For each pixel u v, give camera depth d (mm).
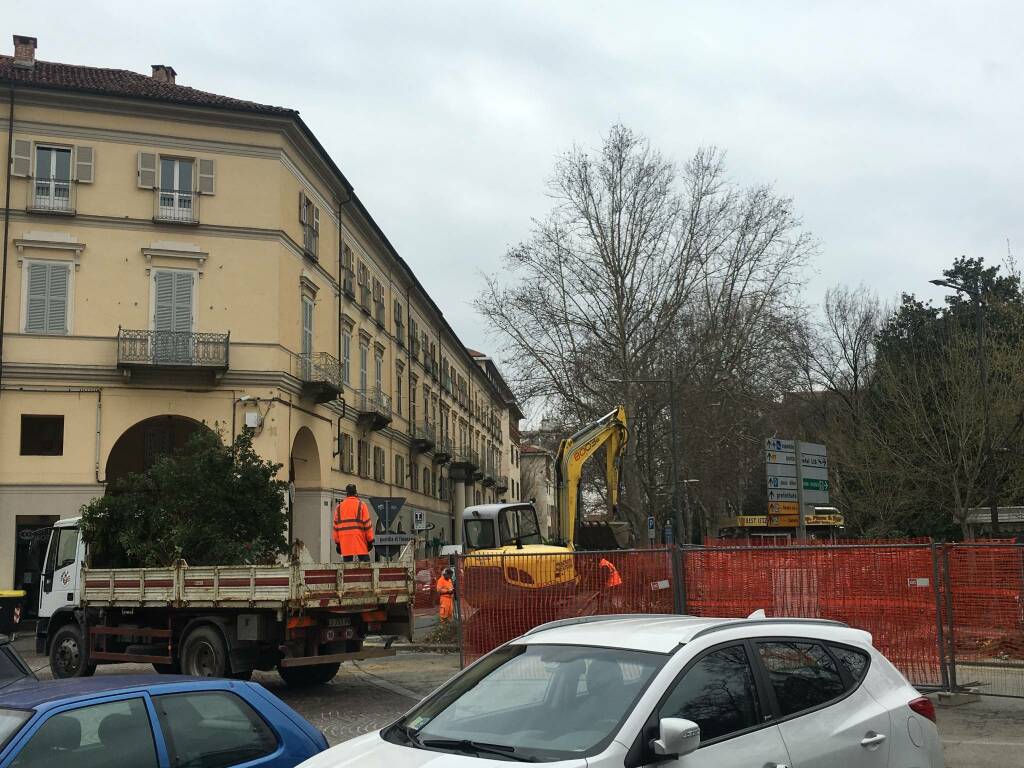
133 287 31609
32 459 30234
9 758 4809
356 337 42500
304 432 36000
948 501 37188
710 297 44812
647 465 47344
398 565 14531
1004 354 34531
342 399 39250
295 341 34562
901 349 43469
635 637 5199
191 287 32125
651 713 4602
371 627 14219
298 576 12898
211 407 31953
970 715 10695
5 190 30750
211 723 5648
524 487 112812
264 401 32438
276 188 33375
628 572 13781
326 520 37031
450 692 5336
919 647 11867
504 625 14406
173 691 5621
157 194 32031
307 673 14930
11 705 5195
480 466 76125
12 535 29797
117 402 31156
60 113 31344
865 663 5781
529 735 4688
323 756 4828
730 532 39156
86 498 30359
